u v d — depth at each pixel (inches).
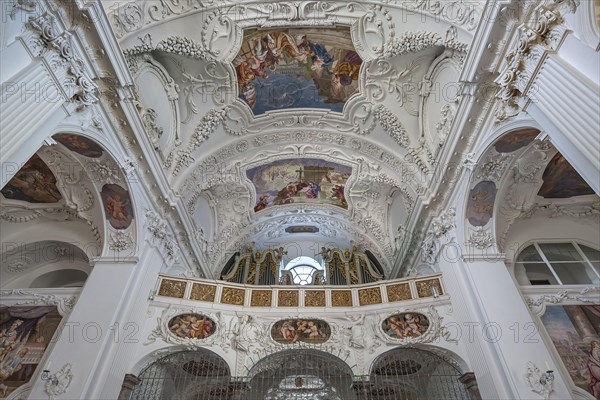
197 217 674.8
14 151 248.1
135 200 454.6
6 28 255.6
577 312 430.3
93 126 375.6
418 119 561.3
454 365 429.1
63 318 424.8
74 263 527.5
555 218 532.4
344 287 508.1
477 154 427.2
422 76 533.3
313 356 445.1
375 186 700.7
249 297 498.6
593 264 496.1
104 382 363.9
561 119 270.4
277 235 843.4
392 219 722.2
